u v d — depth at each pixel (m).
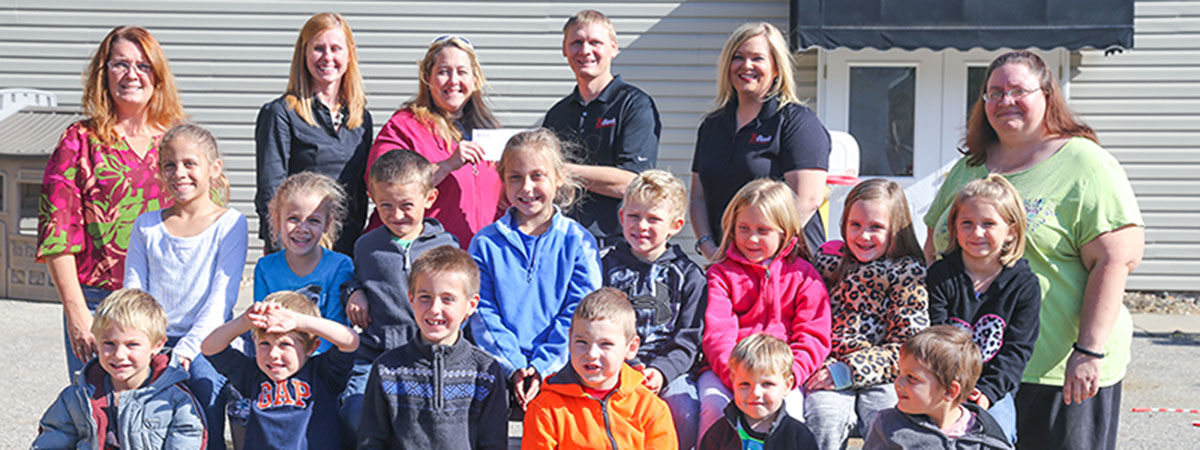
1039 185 3.44
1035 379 3.47
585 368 3.15
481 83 4.54
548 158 3.68
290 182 3.71
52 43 9.07
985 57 8.86
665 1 9.00
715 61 9.02
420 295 3.26
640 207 3.61
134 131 3.96
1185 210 8.80
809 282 3.63
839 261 3.79
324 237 4.07
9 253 8.31
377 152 4.25
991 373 3.30
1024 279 3.34
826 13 8.20
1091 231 3.34
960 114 8.95
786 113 4.11
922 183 9.03
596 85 4.39
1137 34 8.69
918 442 3.05
